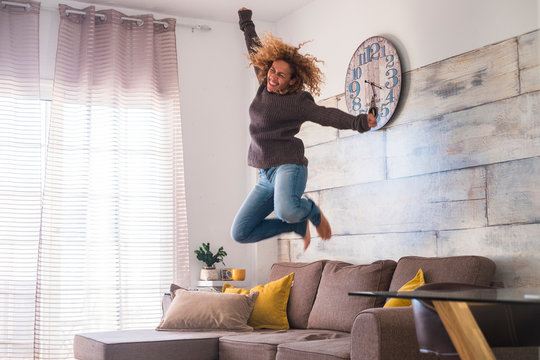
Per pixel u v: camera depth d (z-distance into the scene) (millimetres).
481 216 3408
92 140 4820
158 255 4914
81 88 4812
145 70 5008
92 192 4789
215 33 5477
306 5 5098
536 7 3164
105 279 4730
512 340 1910
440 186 3684
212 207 5309
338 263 4125
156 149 5000
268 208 2834
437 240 3682
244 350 3416
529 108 3176
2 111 4586
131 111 4977
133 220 4883
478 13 3492
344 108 4578
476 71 3486
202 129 5344
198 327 3984
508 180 3264
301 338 3359
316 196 4789
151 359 3465
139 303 4816
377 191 4176
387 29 4184
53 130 4676
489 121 3391
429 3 3834
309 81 2740
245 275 5172
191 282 5145
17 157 4602
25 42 4672
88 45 4828
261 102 2717
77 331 4598
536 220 3107
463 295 1530
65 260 4637
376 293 1662
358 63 4383
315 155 4824
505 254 3260
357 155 4379
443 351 1802
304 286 4180
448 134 3646
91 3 5012
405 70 4000
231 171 5418
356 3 4500
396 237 3994
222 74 5469
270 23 5539
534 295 1516
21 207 4582
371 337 2498
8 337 4445
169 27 5121
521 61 3230
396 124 4043
